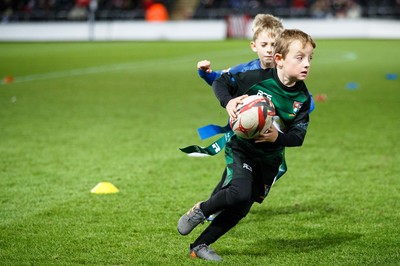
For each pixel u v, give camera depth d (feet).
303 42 32.17
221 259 33.91
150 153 64.13
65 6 330.34
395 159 61.52
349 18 304.91
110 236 38.37
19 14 325.42
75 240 37.52
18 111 91.35
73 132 75.20
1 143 68.49
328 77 141.49
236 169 33.14
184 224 33.76
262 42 41.19
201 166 58.85
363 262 33.55
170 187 51.08
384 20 294.66
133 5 333.21
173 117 87.04
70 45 262.47
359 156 63.00
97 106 96.99
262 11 318.86
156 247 36.32
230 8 327.67
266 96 33.60
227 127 34.88
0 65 171.53
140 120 84.23
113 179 53.62
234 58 186.19
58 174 55.26
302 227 40.50
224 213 33.60
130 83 130.00
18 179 53.36
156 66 169.27
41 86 123.65
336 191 49.90
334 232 39.34
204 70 36.45
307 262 33.68
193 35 306.14
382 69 158.20
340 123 82.38
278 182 52.85
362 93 113.19
